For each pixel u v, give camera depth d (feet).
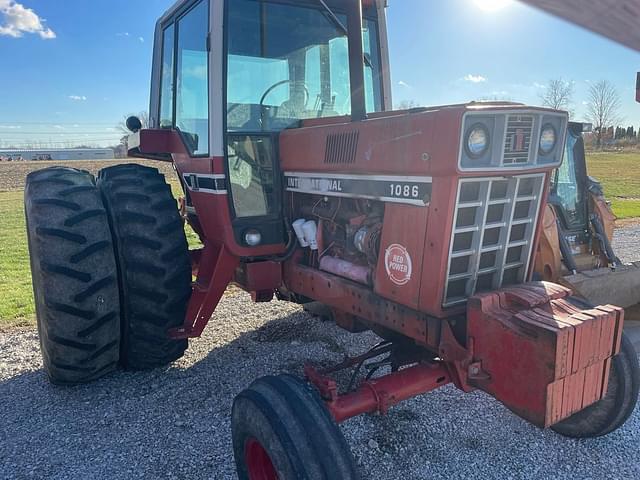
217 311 16.71
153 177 11.49
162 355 11.46
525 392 6.49
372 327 9.25
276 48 10.45
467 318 7.09
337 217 8.98
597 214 17.49
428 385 7.72
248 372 12.25
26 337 14.90
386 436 9.58
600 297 14.08
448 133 6.41
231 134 9.84
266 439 6.59
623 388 8.59
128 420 10.19
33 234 10.00
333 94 11.30
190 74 11.13
